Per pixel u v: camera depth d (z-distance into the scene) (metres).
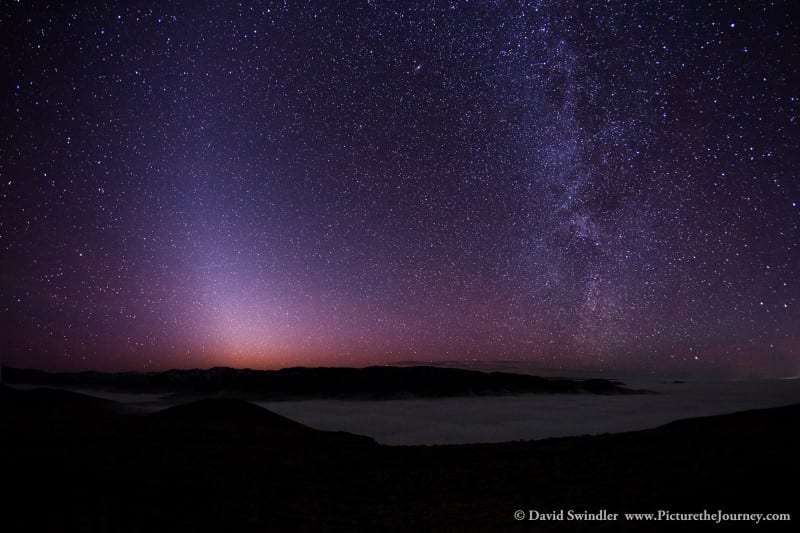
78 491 11.63
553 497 11.66
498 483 13.33
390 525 10.12
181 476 13.55
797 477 10.31
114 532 9.52
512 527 9.67
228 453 16.83
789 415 18.25
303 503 11.86
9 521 9.76
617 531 9.07
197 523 10.23
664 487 11.28
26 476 12.16
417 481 13.95
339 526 10.14
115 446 15.91
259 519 10.56
